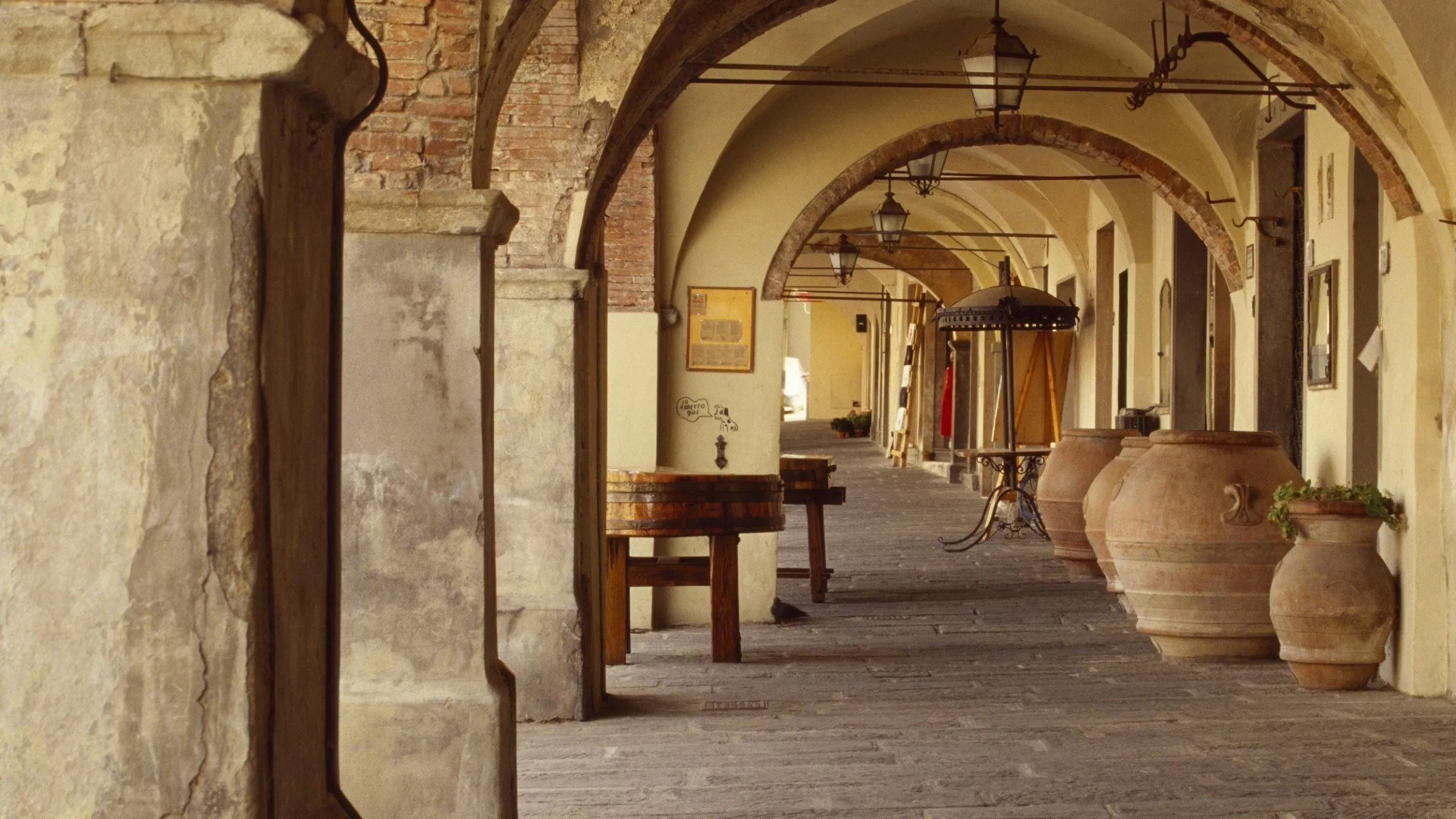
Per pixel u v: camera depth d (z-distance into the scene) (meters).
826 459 13.91
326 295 3.17
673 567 10.50
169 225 2.73
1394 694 8.99
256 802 2.73
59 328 2.72
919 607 13.25
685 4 8.33
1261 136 12.55
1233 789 6.72
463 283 6.05
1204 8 9.40
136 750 2.72
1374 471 9.92
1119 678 9.68
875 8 12.26
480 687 6.02
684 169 12.52
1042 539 18.95
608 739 7.93
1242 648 10.25
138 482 2.72
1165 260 16.62
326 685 3.17
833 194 12.91
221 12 2.69
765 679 9.70
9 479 2.72
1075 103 13.29
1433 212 8.71
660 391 12.74
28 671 2.71
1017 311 17.42
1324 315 10.57
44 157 2.72
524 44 6.12
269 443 2.77
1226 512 10.09
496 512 8.42
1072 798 6.60
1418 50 8.24
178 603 2.72
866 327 47.25
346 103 3.07
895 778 6.99
